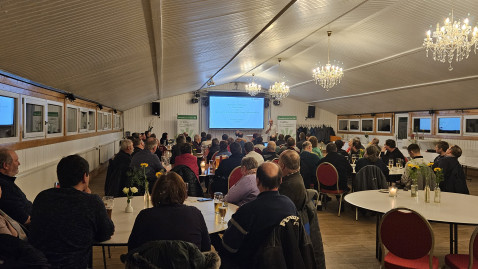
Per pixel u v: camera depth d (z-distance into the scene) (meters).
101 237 2.12
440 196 3.91
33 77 4.30
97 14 2.71
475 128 10.81
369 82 11.63
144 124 16.20
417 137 12.87
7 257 1.49
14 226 2.35
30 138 5.00
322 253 2.76
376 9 6.52
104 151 11.14
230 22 4.27
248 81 16.77
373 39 8.14
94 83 5.96
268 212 2.07
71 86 5.72
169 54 5.27
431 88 10.49
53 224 1.97
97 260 3.89
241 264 2.11
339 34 8.27
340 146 7.70
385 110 14.47
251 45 6.54
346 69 10.99
